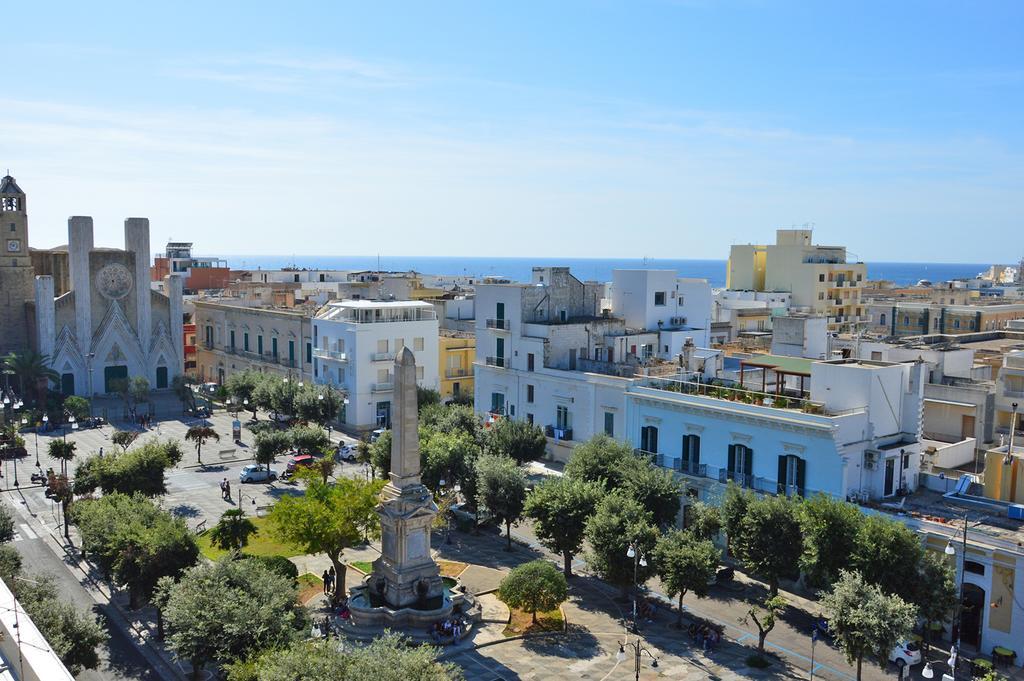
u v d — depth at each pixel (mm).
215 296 141250
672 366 68625
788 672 39281
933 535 42719
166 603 37438
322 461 64125
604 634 43344
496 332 77812
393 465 44938
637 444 61000
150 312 109750
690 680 38250
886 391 50531
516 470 55438
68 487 56656
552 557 54688
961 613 41562
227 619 32719
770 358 58531
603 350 75250
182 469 75250
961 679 38688
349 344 89938
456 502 63219
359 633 42000
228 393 100562
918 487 51219
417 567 44531
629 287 78938
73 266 102750
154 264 181250
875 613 35344
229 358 120625
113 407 101438
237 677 29672
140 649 40625
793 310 113750
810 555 41969
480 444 65875
